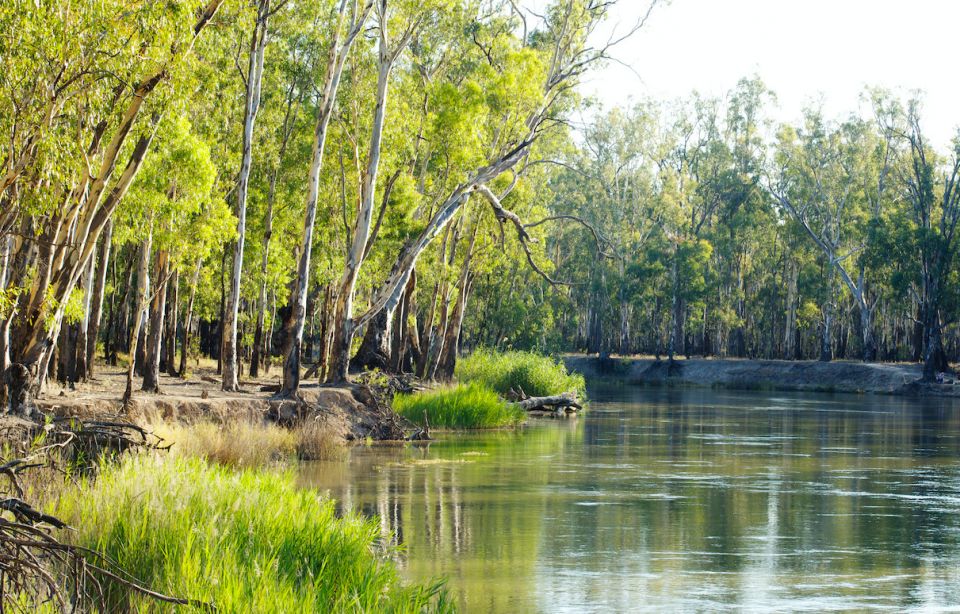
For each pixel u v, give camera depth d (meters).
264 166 44.09
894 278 83.44
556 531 18.09
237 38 38.03
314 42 39.62
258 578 9.90
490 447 31.83
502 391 52.75
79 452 15.79
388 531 15.99
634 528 18.59
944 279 81.81
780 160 100.50
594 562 15.72
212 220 28.62
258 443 25.27
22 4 14.03
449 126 38.69
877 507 21.56
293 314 31.42
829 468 28.42
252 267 46.94
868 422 46.38
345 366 35.03
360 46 38.72
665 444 34.44
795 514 20.52
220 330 62.97
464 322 86.62
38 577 8.73
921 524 19.58
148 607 9.30
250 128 33.75
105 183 19.05
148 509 11.63
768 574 15.23
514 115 41.50
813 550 17.03
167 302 51.72
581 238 107.44
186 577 9.85
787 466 28.70
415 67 44.91
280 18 38.59
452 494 21.89
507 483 23.77
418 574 14.62
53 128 16.42
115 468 14.95
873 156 95.00
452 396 39.38
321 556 11.88
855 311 107.88
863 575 15.29
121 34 15.20
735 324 100.44
